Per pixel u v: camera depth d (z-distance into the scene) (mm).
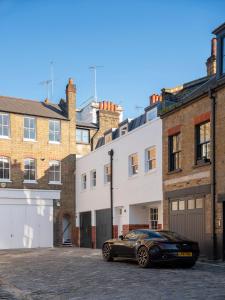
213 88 17438
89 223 30359
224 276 12375
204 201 17781
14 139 31375
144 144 23062
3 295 10617
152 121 22359
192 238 18531
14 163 31141
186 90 23859
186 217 19078
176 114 20328
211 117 17562
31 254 23703
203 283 11109
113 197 26359
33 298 9992
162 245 14336
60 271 14633
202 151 18500
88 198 30375
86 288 11039
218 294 9586
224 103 16922
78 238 31797
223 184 16641
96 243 28812
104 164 28016
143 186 22922
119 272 13727
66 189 32625
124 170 25125
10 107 31844
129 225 24094
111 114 36469
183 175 19484
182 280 11688
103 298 9648
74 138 33656
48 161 32375
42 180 31891
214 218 17016
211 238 17109
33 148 31938
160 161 21547
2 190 30406
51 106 34688
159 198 21359
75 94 34125
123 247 16297
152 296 9609
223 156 16781
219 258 16656
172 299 9203
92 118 37125
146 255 14633
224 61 17516
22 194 31047
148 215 24594
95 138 35469
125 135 25156
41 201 31672
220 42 17734
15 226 30594
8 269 16109
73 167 33156
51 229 31766
